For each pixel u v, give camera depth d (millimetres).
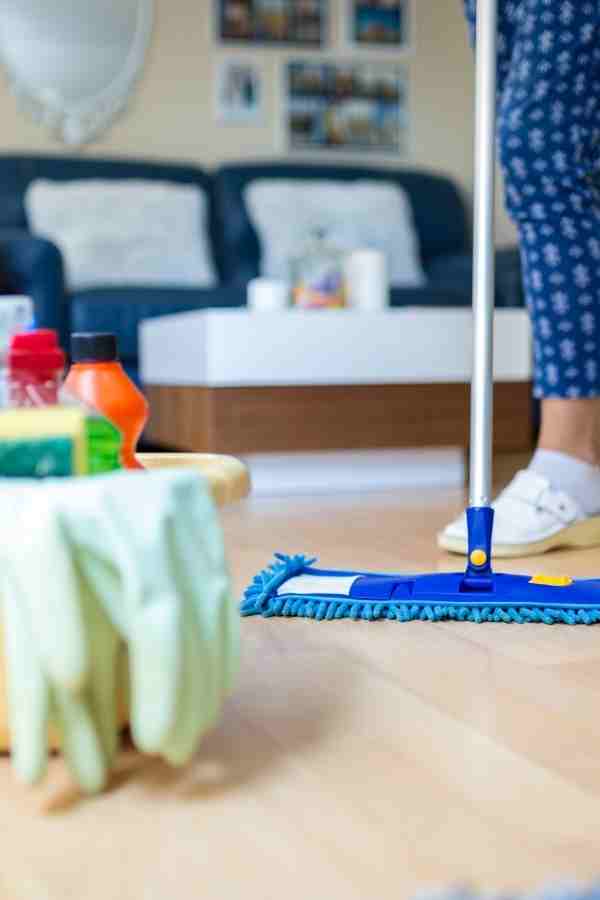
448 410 2459
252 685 875
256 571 1410
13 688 596
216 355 2281
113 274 3400
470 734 751
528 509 1505
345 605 1112
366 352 2385
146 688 584
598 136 1422
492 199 1154
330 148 4133
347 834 588
